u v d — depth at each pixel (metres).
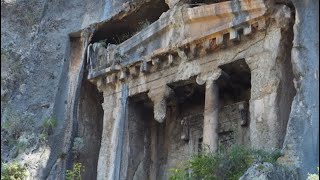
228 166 16.12
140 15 22.91
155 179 21.48
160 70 20.64
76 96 22.30
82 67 22.62
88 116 22.75
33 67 22.94
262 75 17.94
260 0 17.98
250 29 18.38
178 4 20.47
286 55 18.00
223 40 18.97
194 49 19.64
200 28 19.56
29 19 23.59
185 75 19.86
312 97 16.08
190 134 21.33
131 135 21.27
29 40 23.36
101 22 22.89
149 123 22.09
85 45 22.89
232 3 18.72
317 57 16.42
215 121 18.77
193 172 16.67
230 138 20.25
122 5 22.61
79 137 22.12
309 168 15.22
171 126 22.03
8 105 22.42
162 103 20.23
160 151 21.92
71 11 23.44
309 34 16.72
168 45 20.16
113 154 20.77
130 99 21.44
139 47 21.11
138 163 21.30
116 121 21.16
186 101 21.61
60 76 22.59
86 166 22.19
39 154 21.31
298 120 15.95
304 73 16.45
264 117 17.44
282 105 17.50
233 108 20.48
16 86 22.72
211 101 18.95
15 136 21.86
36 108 22.23
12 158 21.28
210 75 19.25
